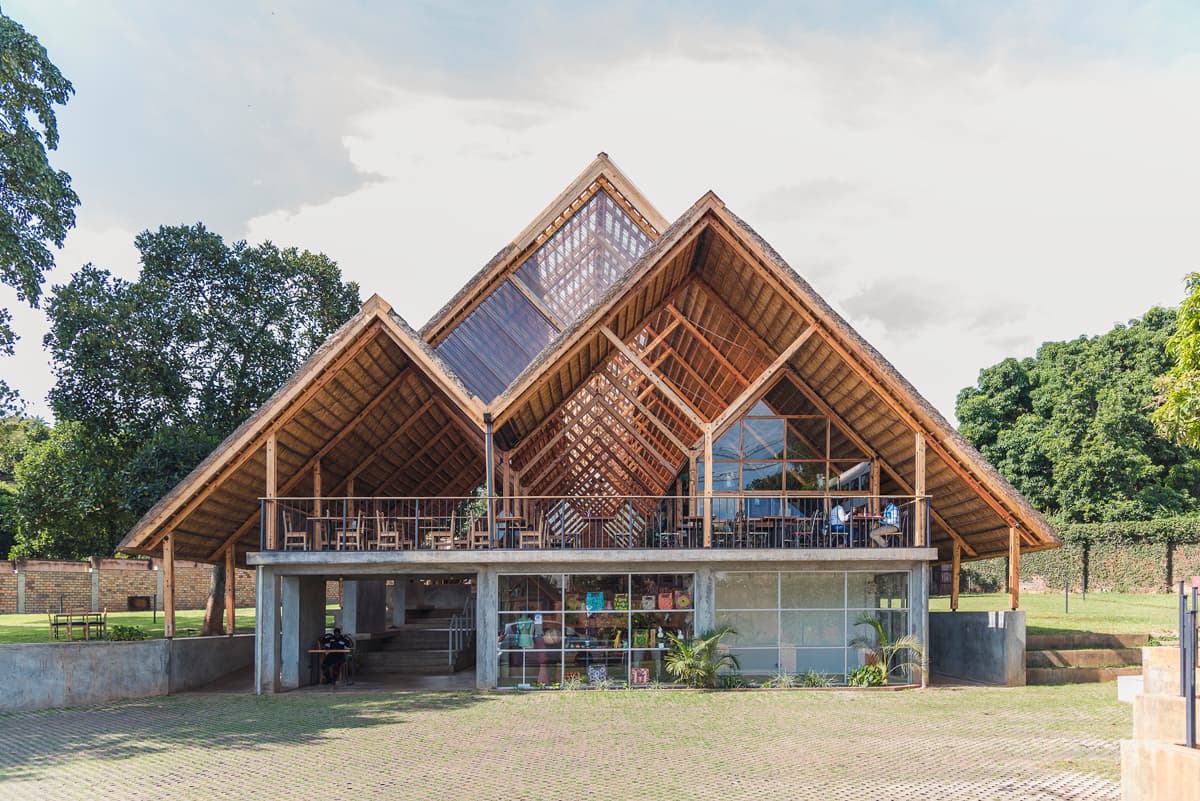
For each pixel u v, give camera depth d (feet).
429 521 96.53
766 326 73.77
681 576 67.67
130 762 42.57
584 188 79.20
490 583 66.54
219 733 50.03
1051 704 57.98
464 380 71.92
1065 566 145.89
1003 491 66.33
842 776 38.42
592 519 94.79
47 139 75.61
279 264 107.14
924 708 56.85
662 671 66.54
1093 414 160.35
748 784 37.11
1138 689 58.03
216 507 70.59
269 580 66.74
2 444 105.70
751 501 76.02
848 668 67.41
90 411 95.66
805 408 76.89
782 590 67.77
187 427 96.58
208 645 73.00
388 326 64.69
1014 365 185.88
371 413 73.97
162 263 101.50
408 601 115.85
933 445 67.05
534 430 79.71
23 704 58.95
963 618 75.10
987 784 36.83
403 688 68.59
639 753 43.42
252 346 103.76
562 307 78.59
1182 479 152.05
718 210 65.72
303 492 78.13
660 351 85.20
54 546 110.83
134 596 149.48
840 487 76.18
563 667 66.28
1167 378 61.93
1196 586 29.53
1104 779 37.35
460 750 44.52
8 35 70.59
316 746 46.01
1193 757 27.66
